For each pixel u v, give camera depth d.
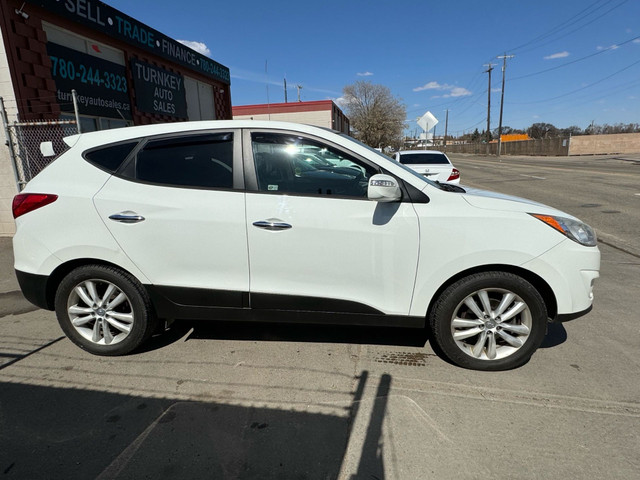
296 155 2.91
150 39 10.66
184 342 3.40
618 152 41.28
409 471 2.04
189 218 2.86
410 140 89.12
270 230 2.81
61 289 3.08
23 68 6.71
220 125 2.99
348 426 2.37
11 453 2.18
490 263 2.74
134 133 3.05
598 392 2.66
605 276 5.04
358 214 2.77
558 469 2.04
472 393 2.67
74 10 7.80
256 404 2.57
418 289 2.82
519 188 13.24
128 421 2.43
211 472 2.05
